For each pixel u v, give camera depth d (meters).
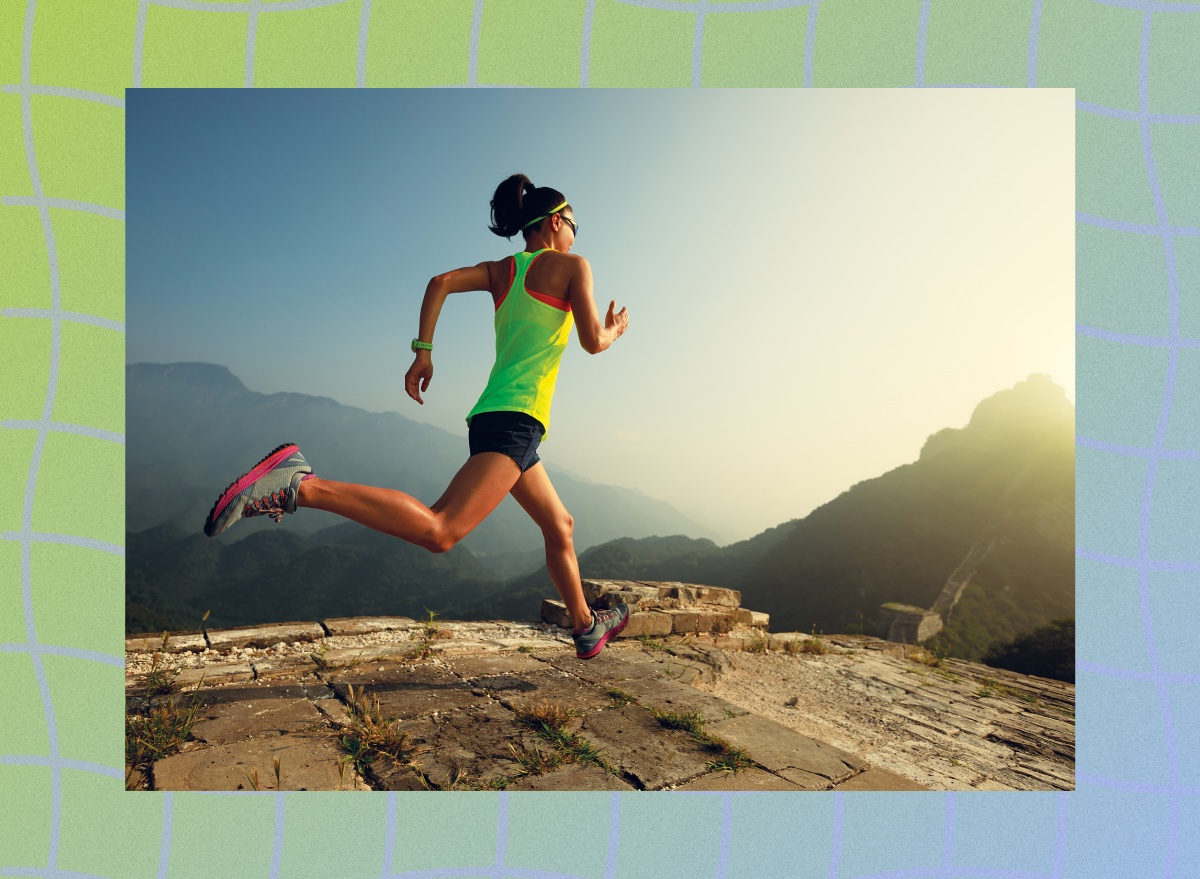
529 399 2.04
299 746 2.03
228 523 1.61
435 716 2.33
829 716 3.14
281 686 2.57
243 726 2.15
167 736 2.03
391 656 3.07
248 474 1.64
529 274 2.14
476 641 3.60
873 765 2.26
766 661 4.21
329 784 1.84
